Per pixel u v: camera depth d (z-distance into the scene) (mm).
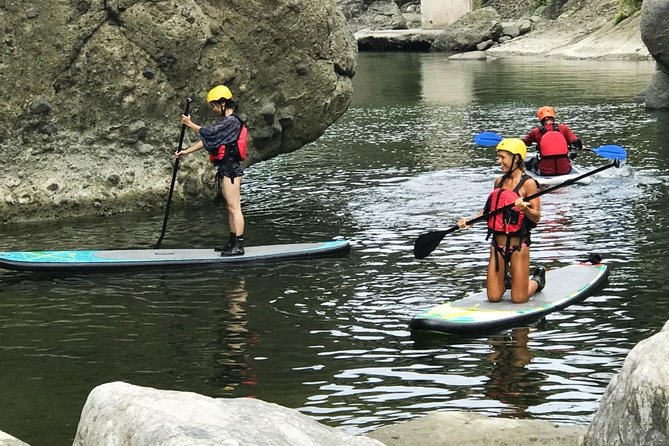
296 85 13469
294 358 7570
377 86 30688
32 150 12312
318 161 16562
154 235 11500
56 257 10195
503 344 7758
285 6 13055
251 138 13453
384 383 7012
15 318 8633
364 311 8680
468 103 24797
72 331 8281
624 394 4379
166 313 8719
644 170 14781
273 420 3896
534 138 14531
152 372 7348
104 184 12547
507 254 8453
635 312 8422
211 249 10656
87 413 3941
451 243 10891
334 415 6453
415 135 19375
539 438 5449
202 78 12969
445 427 5621
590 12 43281
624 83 27781
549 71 32906
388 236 11297
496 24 46500
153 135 12852
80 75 12414
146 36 12586
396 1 62125
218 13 12906
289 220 12219
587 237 10953
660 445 4129
